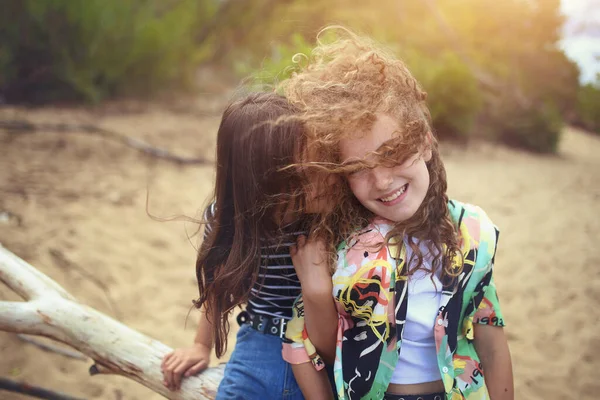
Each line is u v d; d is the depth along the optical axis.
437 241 1.34
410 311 1.35
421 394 1.37
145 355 1.92
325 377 1.43
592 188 7.09
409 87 1.36
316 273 1.36
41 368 2.95
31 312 2.04
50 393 2.40
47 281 2.19
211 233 1.48
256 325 1.55
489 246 1.39
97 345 1.98
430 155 1.36
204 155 6.43
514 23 11.85
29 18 7.77
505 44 11.89
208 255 1.48
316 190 1.32
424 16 11.00
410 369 1.37
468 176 7.15
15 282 2.17
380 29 9.52
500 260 4.64
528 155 9.29
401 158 1.26
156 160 6.09
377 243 1.32
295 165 1.25
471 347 1.43
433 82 8.80
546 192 6.69
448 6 11.34
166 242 4.33
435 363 1.38
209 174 5.84
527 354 3.35
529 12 11.91
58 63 7.94
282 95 1.39
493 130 9.95
